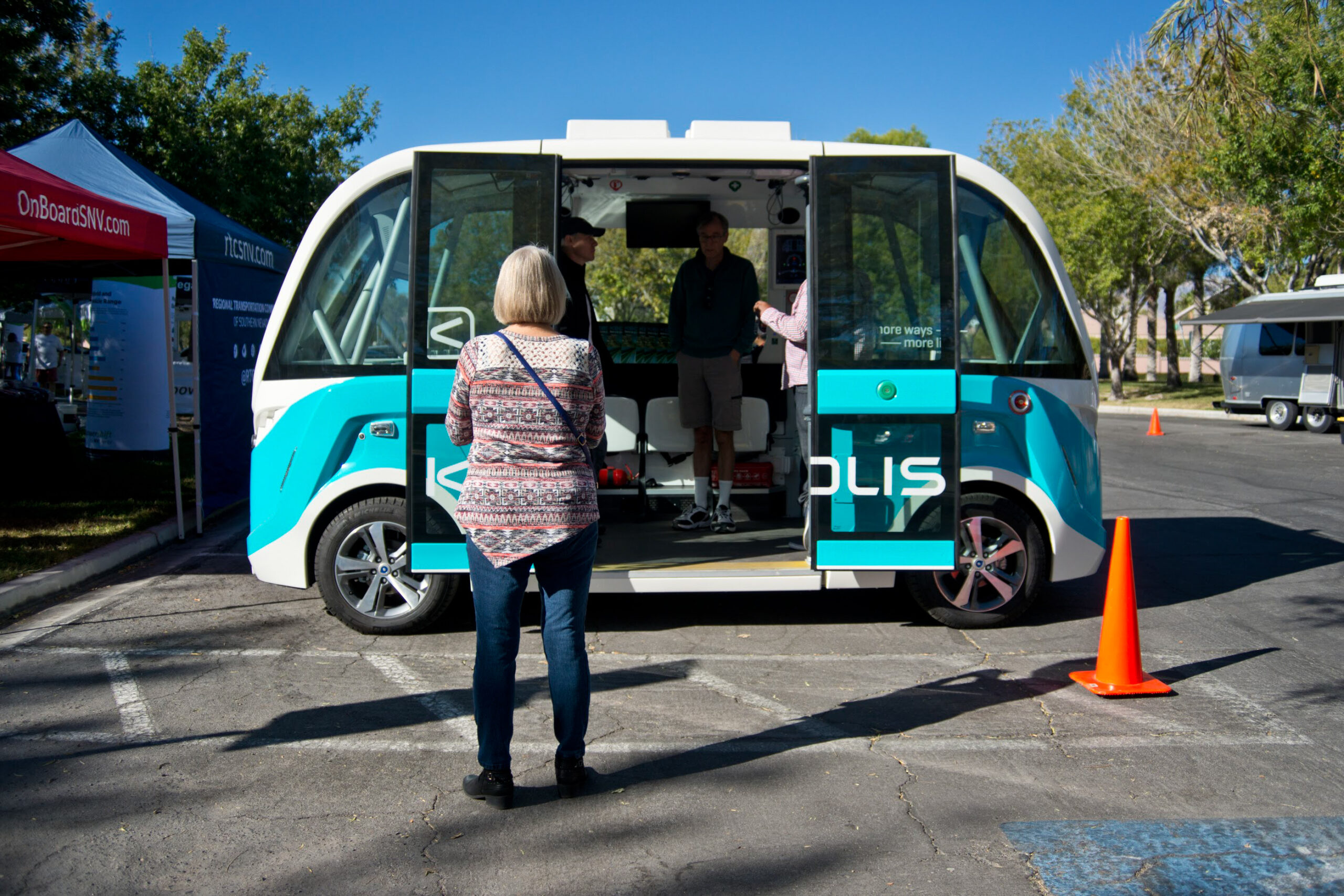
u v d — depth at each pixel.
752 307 6.36
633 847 3.10
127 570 6.92
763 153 5.32
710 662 4.93
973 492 5.36
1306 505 9.98
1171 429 20.23
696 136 5.53
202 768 3.66
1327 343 18.73
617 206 7.48
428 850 3.08
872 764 3.72
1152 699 4.43
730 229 7.59
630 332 7.87
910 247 4.88
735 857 3.04
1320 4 15.23
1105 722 4.14
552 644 3.34
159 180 9.68
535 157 4.85
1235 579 6.75
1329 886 2.88
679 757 3.79
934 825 3.25
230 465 10.13
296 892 2.84
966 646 5.20
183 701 4.34
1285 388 19.92
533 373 3.23
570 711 3.36
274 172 20.36
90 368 12.03
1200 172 22.72
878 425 4.89
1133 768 3.70
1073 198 30.33
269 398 5.25
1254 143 19.02
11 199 5.51
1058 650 5.12
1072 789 3.52
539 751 3.84
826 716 4.21
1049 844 3.13
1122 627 4.50
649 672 4.78
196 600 6.06
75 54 17.77
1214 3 6.81
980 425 5.26
